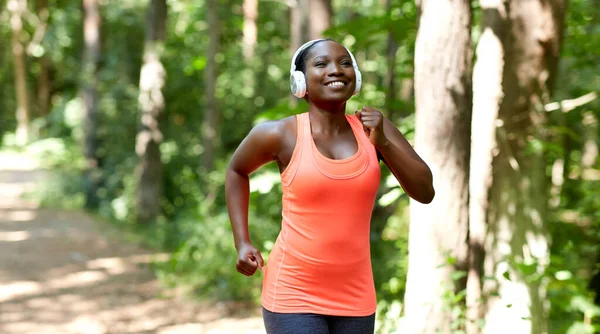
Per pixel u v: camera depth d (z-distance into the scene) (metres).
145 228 15.24
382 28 6.46
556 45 4.94
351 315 2.86
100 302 8.78
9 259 11.33
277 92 16.56
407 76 7.17
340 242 2.80
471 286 4.86
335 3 17.61
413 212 4.75
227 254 9.27
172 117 18.55
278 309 2.86
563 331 4.96
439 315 4.60
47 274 10.38
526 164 4.95
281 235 2.91
